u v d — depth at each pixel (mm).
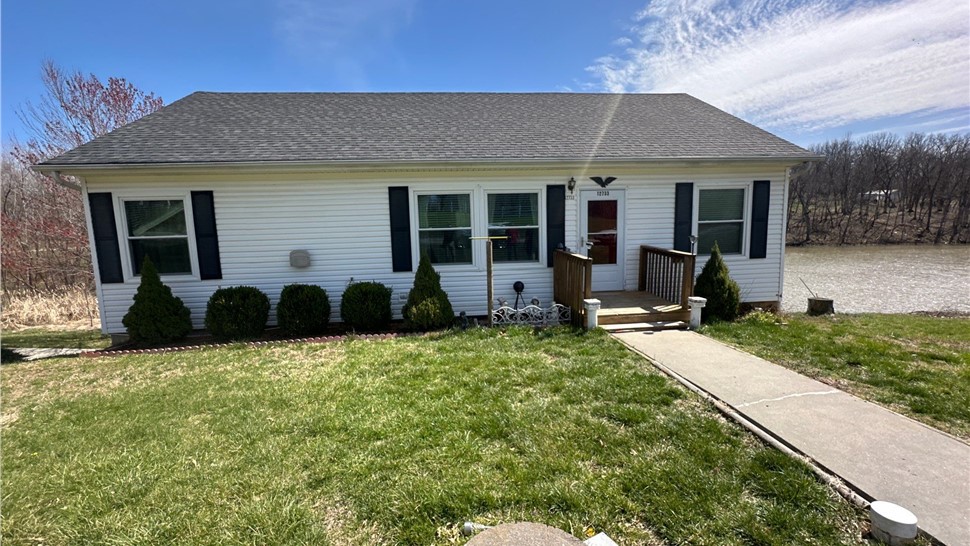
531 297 7406
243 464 2760
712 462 2670
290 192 6781
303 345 5695
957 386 3854
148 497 2451
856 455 2715
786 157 7086
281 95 9008
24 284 12273
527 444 2916
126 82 13844
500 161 6680
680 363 4551
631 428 3137
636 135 7762
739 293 6914
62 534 2191
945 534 2016
